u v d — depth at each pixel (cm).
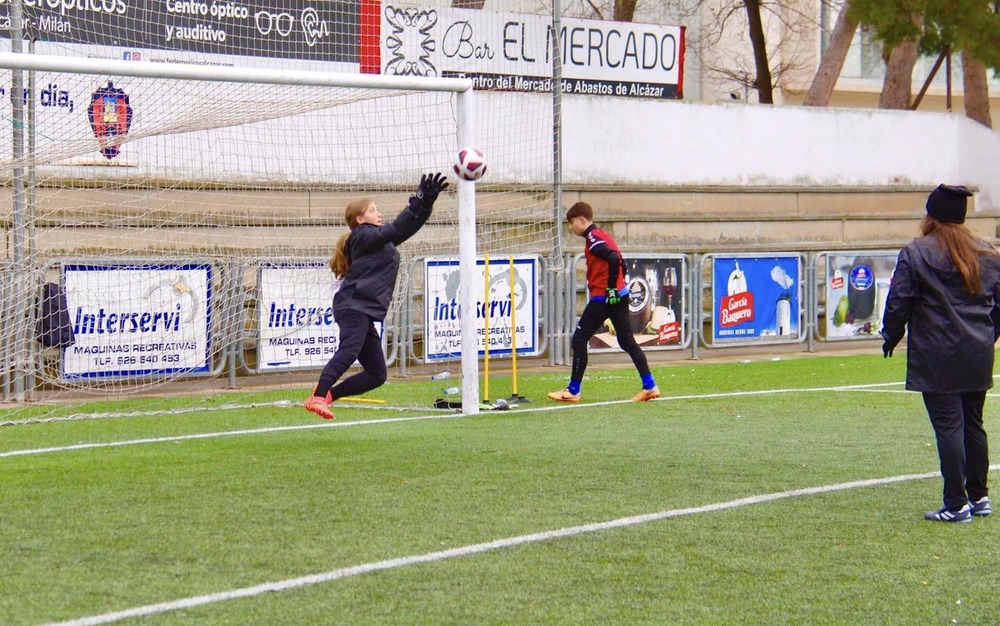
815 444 1464
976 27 3111
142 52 2200
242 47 2320
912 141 3309
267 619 762
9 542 953
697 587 850
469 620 769
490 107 2553
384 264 1466
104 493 1149
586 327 1891
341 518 1050
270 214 2219
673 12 4144
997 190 3506
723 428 1598
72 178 2038
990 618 789
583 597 822
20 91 1897
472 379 1764
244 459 1345
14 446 1444
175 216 2128
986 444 1078
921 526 1039
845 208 3189
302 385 2122
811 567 905
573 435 1536
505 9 3039
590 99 2786
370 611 784
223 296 2055
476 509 1091
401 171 2358
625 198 2830
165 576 859
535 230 2544
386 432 1559
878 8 3116
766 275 2722
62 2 2108
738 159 3020
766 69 3844
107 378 1947
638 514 1074
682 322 2617
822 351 2819
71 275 1905
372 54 2489
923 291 1053
